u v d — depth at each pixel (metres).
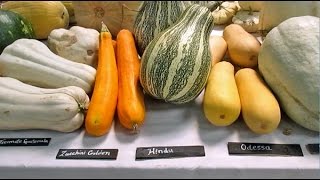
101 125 0.48
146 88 0.51
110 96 0.50
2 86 0.51
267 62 0.51
